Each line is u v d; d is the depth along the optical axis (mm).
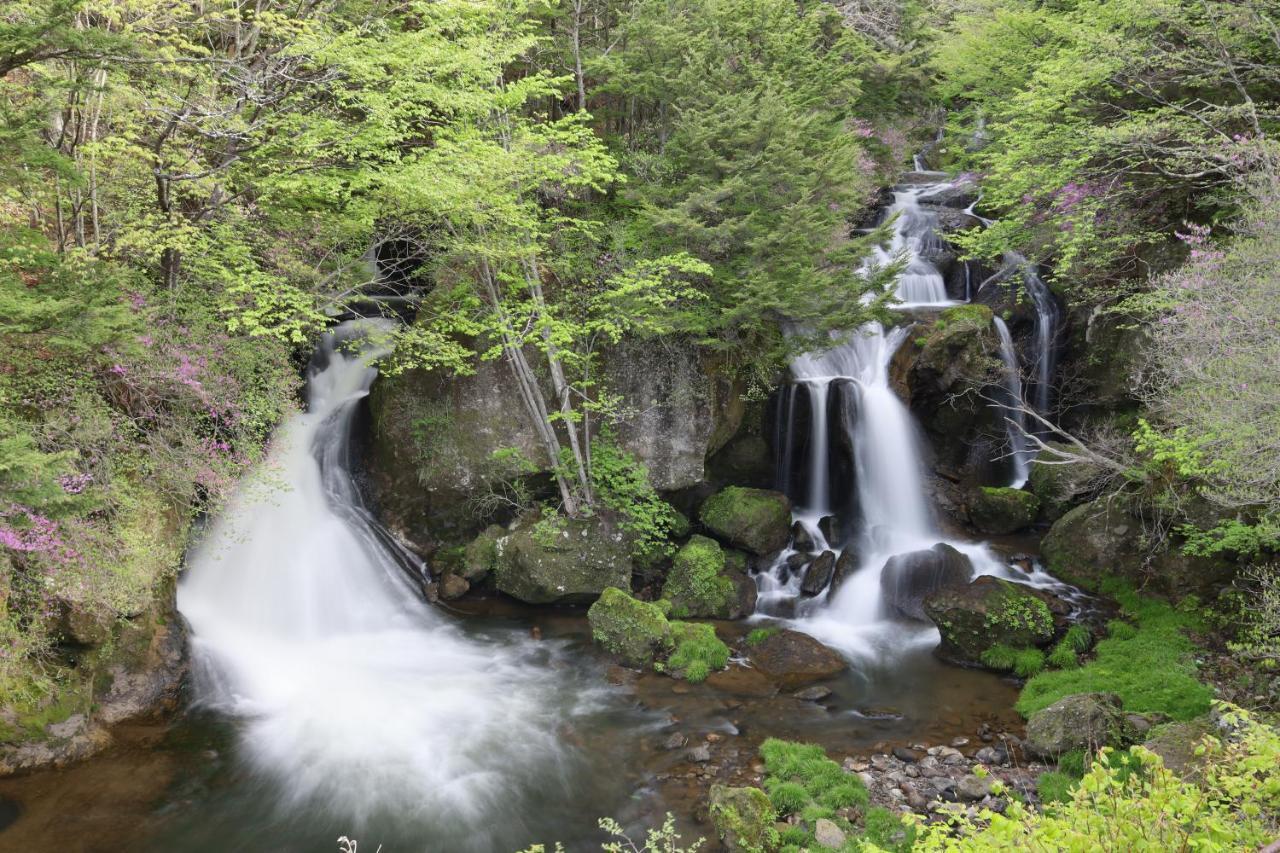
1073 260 13883
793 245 11594
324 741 8367
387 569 11961
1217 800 3984
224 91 10562
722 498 13047
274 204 10547
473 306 11781
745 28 13086
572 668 10188
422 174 9055
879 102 19750
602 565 11695
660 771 8000
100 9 7543
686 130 11719
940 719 8922
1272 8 10383
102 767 7578
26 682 7406
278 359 9992
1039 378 15523
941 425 15094
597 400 12539
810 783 7535
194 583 10016
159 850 6648
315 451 12188
